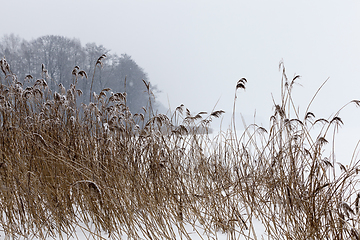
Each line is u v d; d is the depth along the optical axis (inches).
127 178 149.2
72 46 1553.9
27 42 1518.2
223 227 143.9
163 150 161.8
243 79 150.9
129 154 156.9
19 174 135.3
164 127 177.9
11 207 130.9
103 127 159.2
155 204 139.5
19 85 171.8
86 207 145.8
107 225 133.9
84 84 1301.7
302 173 144.9
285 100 141.2
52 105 168.4
